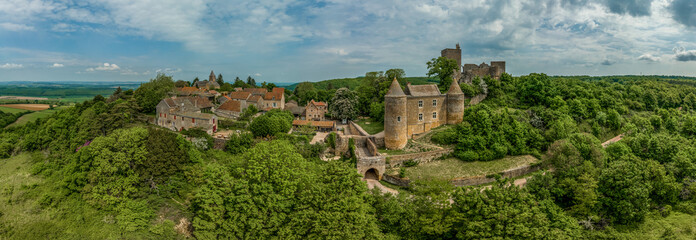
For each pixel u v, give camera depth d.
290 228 40.47
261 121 74.69
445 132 68.62
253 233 40.38
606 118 83.56
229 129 81.69
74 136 65.44
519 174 59.91
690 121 82.94
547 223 40.38
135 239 41.81
